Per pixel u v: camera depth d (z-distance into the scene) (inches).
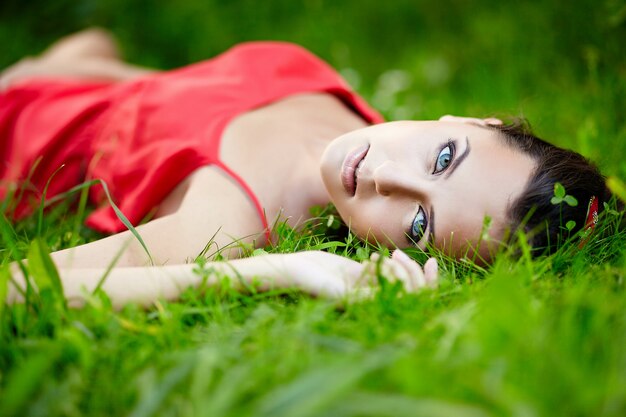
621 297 50.6
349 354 42.8
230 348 45.0
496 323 44.2
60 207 80.5
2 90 105.4
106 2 145.7
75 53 117.3
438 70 130.6
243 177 74.9
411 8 146.6
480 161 64.3
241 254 69.1
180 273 55.4
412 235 65.4
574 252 63.2
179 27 145.2
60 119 91.6
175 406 41.3
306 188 78.0
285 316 51.0
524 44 126.2
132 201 74.9
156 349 47.8
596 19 116.5
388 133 68.2
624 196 63.1
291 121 83.6
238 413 38.6
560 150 67.3
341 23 146.3
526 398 38.5
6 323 49.0
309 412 35.7
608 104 100.0
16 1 144.3
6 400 39.2
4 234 57.3
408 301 52.3
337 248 74.9
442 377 40.1
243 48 94.9
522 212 62.1
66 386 41.8
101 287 52.8
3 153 99.5
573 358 42.8
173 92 85.0
